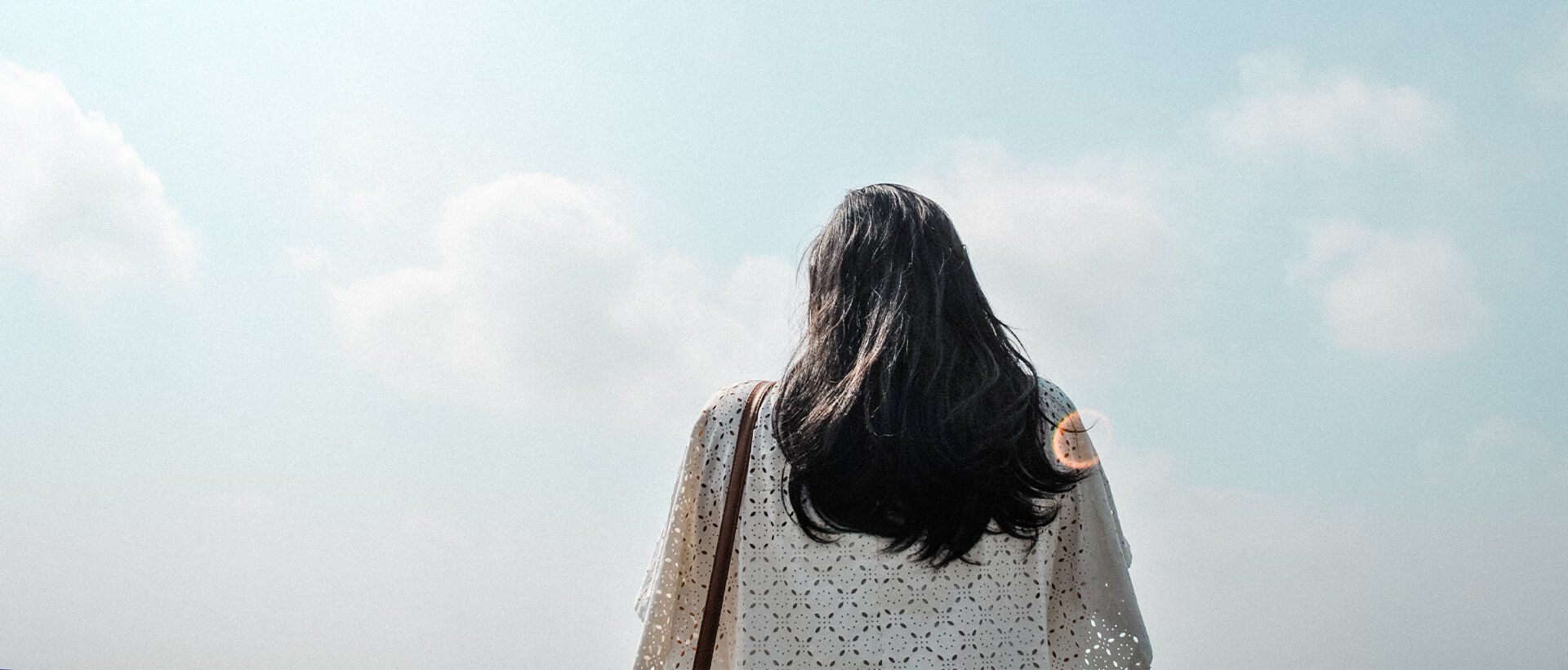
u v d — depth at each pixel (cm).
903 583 114
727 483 121
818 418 111
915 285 117
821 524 112
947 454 108
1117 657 124
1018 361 122
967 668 112
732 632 120
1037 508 117
